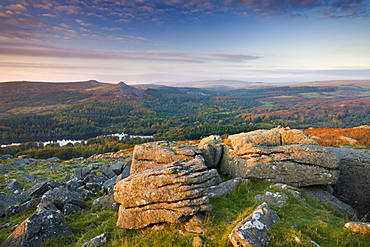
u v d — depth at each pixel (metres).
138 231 13.26
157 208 12.88
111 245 12.29
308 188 18.73
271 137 22.12
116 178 25.58
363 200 20.17
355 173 21.27
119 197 14.12
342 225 11.13
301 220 11.71
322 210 13.89
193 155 19.88
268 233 10.18
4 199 20.52
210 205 12.75
